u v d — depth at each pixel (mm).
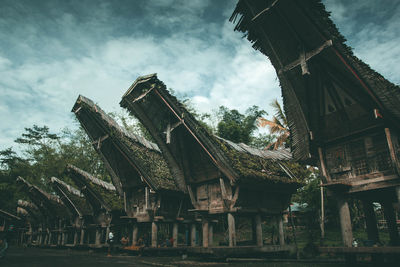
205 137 11266
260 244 11266
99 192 17188
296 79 8086
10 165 35812
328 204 21266
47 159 27703
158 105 12148
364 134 7871
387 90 7258
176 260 11492
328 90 8172
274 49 7941
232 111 34000
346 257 7480
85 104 14664
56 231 23516
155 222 14141
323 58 7426
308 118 8602
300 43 7453
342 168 8102
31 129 31297
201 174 12500
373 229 8227
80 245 19250
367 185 7488
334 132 8398
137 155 14727
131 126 26344
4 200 32938
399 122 6910
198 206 12422
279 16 7242
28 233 28547
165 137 12734
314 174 21219
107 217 17375
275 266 8727
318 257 11938
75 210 20594
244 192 11461
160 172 15039
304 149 8945
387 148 7363
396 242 8453
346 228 7512
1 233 29734
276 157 13344
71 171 17516
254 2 7488
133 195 16094
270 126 21812
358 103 7777
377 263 7566
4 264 9672
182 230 22906
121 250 16109
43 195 23312
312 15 6648
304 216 26016
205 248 10852
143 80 11414
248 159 11727
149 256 13898
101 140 15438
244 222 24688
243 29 8281
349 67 6828
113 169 16078
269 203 12281
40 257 12953
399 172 6781
